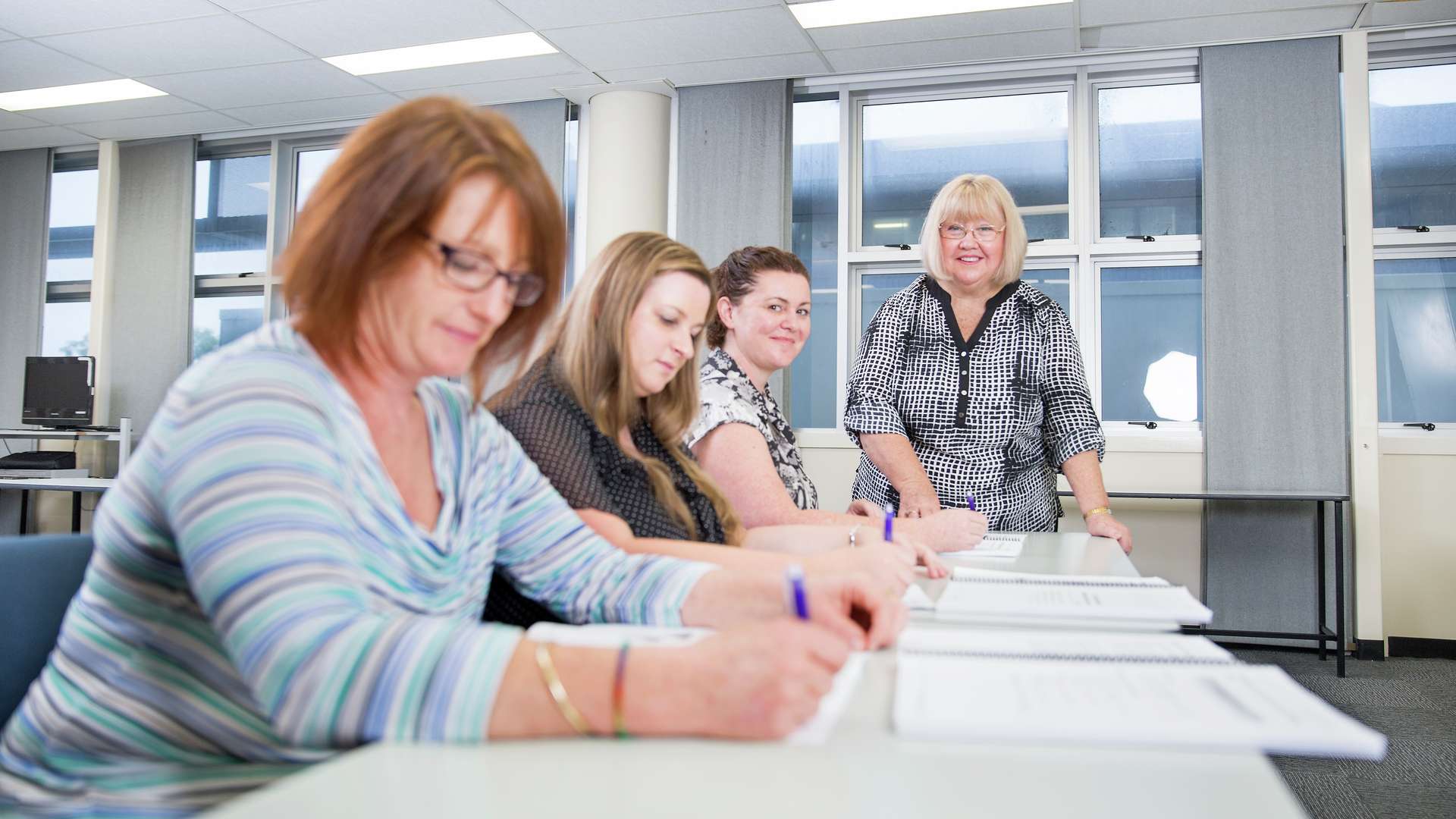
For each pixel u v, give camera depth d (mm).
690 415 1492
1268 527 4387
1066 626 1033
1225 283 4457
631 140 5066
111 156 5957
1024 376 2299
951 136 5023
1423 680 3814
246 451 582
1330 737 551
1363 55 4344
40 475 5383
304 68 4879
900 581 1176
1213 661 783
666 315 1355
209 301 5973
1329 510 4359
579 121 5406
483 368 838
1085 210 4746
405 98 5266
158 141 5918
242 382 620
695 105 5070
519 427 1196
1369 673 3957
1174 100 4746
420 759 519
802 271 1987
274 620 542
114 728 678
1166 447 4570
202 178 6027
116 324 5906
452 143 674
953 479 2348
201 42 4562
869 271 5074
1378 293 4484
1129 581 1326
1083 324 4754
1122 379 4758
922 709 613
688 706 560
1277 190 4414
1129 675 722
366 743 558
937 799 477
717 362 1946
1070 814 457
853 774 513
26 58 4738
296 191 5895
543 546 958
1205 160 4500
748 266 1972
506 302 724
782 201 4930
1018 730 579
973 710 611
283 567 552
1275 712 604
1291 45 4430
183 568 658
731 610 901
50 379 5656
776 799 473
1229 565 4418
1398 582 4355
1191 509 4543
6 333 6066
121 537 655
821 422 5090
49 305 6176
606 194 5074
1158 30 4375
